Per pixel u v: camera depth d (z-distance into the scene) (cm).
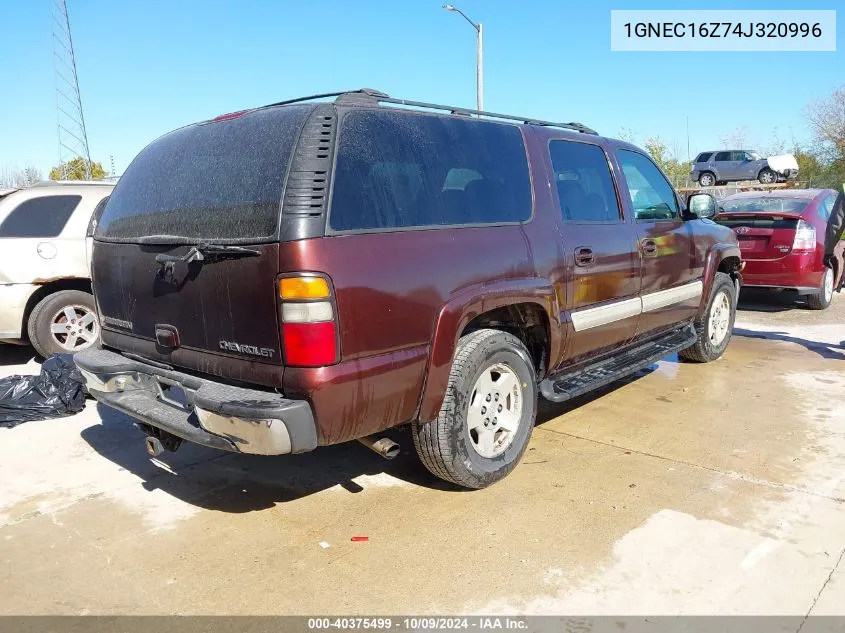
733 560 296
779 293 932
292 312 273
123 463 423
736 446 427
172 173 345
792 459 405
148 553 314
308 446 281
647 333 513
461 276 331
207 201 312
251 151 305
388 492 373
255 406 276
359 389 288
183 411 331
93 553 315
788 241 861
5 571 301
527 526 329
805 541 310
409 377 309
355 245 288
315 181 282
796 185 2770
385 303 295
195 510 358
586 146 456
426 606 269
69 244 650
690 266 550
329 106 302
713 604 266
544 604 268
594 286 429
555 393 415
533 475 387
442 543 316
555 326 394
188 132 361
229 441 287
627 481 377
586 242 420
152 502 368
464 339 353
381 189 308
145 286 343
